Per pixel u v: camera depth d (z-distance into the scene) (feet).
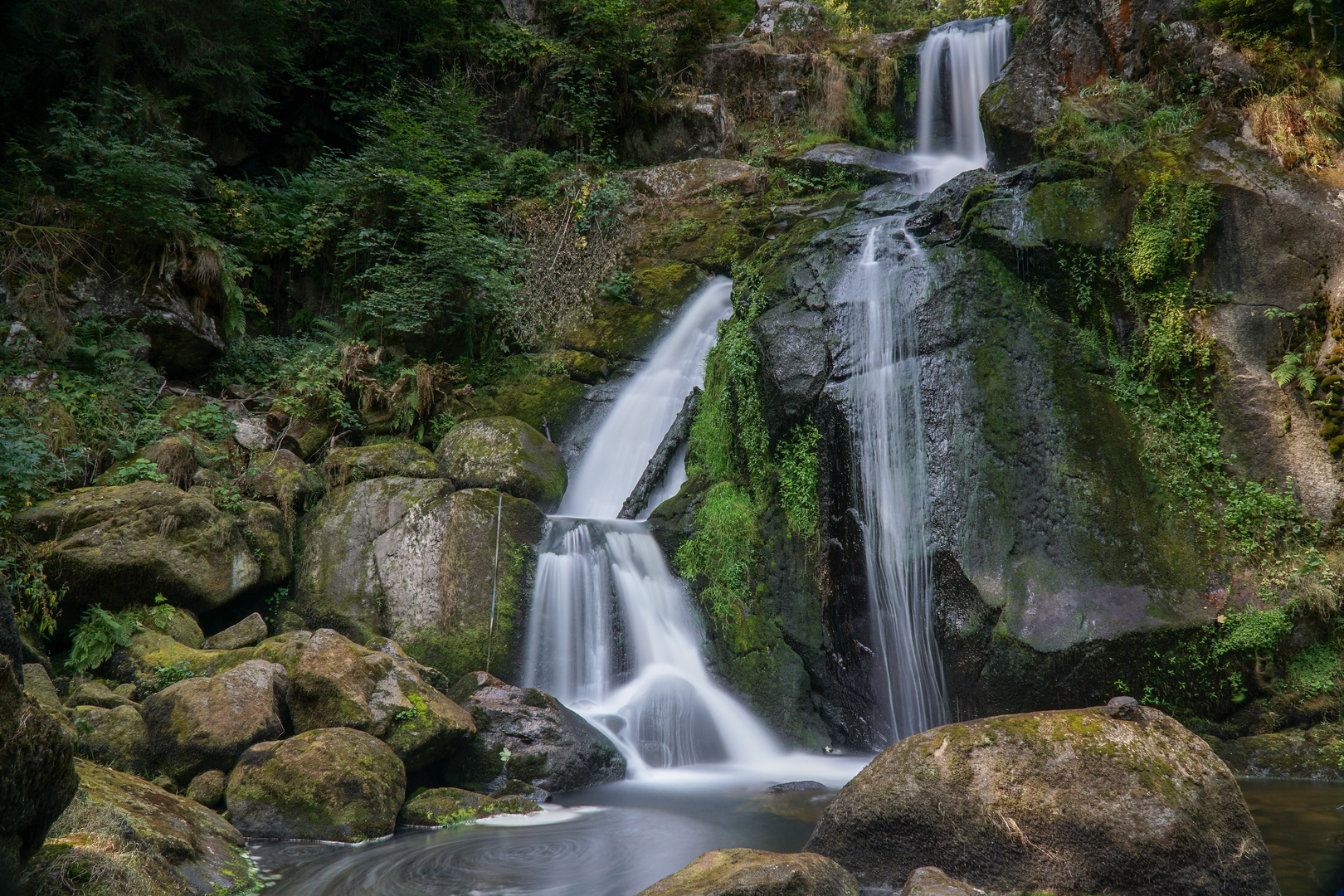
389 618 29.22
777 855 15.07
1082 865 14.79
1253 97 32.22
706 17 58.13
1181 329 28.71
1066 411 29.04
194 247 36.11
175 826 16.76
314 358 38.47
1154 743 15.71
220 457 31.19
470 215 44.19
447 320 40.96
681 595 31.12
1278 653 25.73
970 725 16.96
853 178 48.70
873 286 32.32
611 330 41.83
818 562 30.50
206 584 26.91
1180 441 28.25
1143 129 34.01
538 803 22.11
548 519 30.99
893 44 58.49
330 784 19.39
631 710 27.55
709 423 34.32
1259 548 26.68
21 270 31.42
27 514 24.80
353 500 31.35
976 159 52.26
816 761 27.76
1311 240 27.91
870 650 29.17
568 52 51.83
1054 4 44.04
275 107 48.80
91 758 20.16
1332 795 22.12
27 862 12.46
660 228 46.26
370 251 42.96
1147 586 26.81
